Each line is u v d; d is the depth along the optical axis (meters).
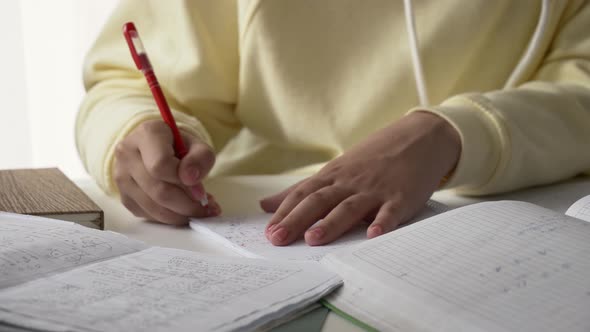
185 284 0.40
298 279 0.41
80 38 1.79
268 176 0.90
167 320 0.34
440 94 0.99
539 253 0.41
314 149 1.00
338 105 0.97
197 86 0.97
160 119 0.77
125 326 0.33
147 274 0.41
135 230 0.64
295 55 0.96
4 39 1.73
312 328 0.37
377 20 0.96
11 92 1.75
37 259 0.43
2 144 1.76
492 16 0.97
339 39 0.96
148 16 1.01
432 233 0.46
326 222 0.56
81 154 0.92
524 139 0.75
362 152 0.67
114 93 0.93
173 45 0.98
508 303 0.36
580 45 0.94
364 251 0.44
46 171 0.84
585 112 0.83
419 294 0.38
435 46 0.96
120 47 1.01
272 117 1.00
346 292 0.40
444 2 0.96
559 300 0.36
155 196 0.64
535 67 0.97
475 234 0.45
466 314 0.35
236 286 0.39
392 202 0.60
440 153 0.67
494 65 1.00
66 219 0.60
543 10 0.90
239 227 0.62
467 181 0.71
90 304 0.36
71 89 1.80
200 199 0.64
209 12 0.97
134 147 0.68
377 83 0.96
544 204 0.72
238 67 1.01
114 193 0.78
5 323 0.34
